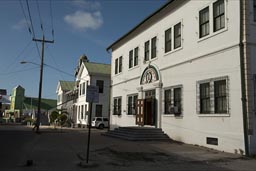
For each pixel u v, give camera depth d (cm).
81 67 5150
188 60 1975
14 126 4950
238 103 1524
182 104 2011
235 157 1390
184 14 2070
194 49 1922
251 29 1546
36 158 1311
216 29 1748
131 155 1414
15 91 8238
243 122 1477
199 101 1827
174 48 2177
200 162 1245
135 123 2722
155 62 2442
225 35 1653
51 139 2236
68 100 5947
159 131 2225
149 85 2508
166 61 2269
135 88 2797
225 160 1305
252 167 1152
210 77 1745
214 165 1181
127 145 1797
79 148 1661
